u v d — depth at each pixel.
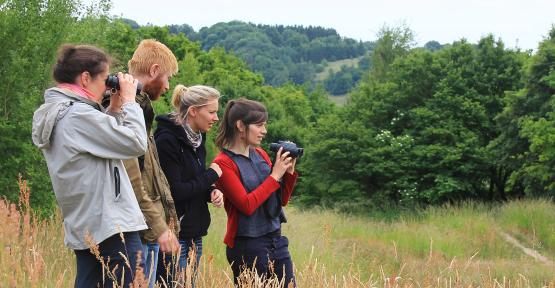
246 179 4.49
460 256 17.58
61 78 3.17
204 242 8.22
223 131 4.59
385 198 32.91
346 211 32.47
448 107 33.06
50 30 10.60
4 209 3.69
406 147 32.41
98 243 3.05
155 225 3.45
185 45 50.28
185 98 4.27
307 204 34.59
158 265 4.23
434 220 22.50
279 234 4.66
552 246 19.61
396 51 59.75
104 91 3.27
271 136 43.25
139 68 3.89
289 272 4.59
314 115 59.78
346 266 8.94
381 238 18.91
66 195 3.07
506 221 21.80
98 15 14.34
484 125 32.38
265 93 51.88
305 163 34.97
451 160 31.09
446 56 35.19
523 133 26.06
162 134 4.09
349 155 32.88
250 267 4.47
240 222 4.46
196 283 4.00
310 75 188.00
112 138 3.05
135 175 3.42
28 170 9.55
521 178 29.47
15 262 3.27
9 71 9.98
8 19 10.12
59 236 5.68
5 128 9.55
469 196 32.97
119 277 3.12
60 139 3.04
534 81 28.27
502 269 12.91
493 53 34.09
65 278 4.07
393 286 4.89
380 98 35.94
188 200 4.21
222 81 44.94
